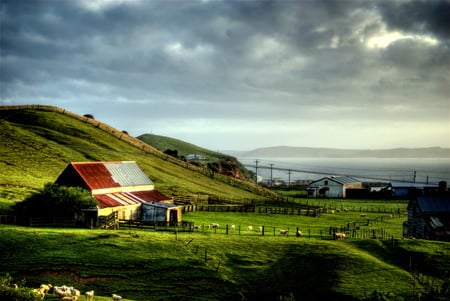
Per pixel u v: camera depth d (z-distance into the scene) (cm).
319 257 6203
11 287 4447
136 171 10238
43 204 7244
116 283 5500
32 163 11781
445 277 5738
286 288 5528
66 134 15638
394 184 16512
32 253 5944
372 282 5531
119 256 6016
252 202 11862
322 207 12088
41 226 7056
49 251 6019
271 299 5359
